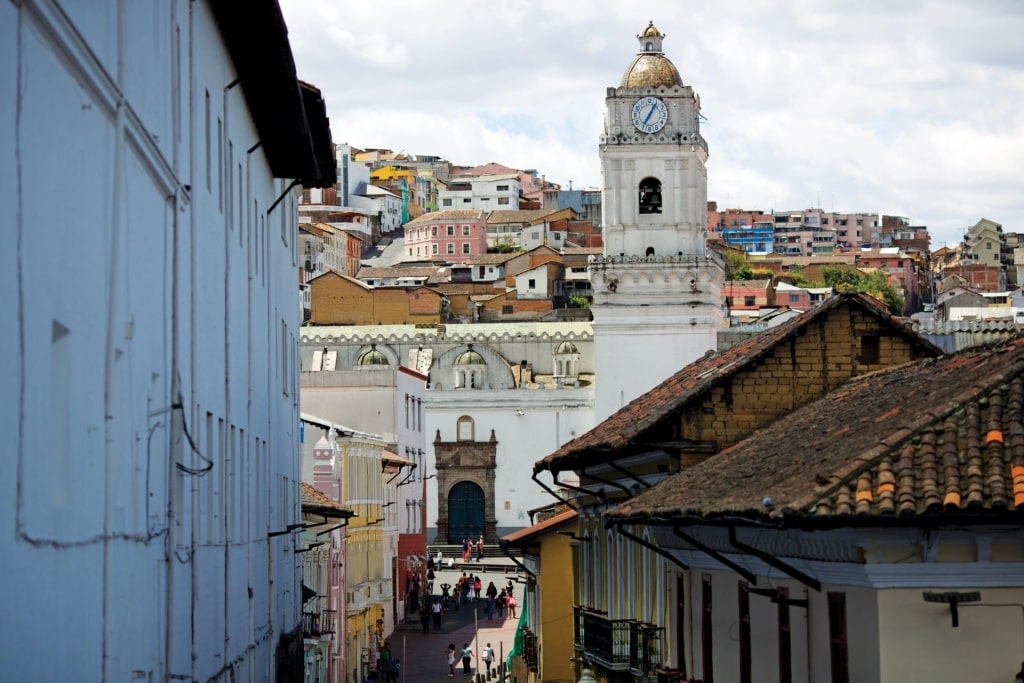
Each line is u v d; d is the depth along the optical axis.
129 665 25.14
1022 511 25.58
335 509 77.44
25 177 18.19
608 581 55.28
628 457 48.22
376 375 140.12
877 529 26.25
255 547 47.72
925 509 25.72
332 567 89.25
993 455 26.53
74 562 20.91
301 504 72.00
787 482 29.31
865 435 30.11
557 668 72.44
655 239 167.88
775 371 45.00
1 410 17.17
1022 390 27.77
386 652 103.25
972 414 27.47
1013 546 26.53
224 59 40.94
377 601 113.94
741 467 35.88
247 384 45.59
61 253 20.02
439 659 111.62
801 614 30.47
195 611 33.50
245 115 45.84
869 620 26.84
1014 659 26.50
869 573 26.48
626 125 168.12
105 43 22.78
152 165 27.48
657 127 167.75
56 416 20.08
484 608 146.12
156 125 28.44
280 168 54.25
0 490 17.12
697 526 35.81
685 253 166.75
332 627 86.44
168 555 29.75
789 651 31.30
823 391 44.97
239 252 43.91
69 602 20.58
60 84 19.95
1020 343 31.34
